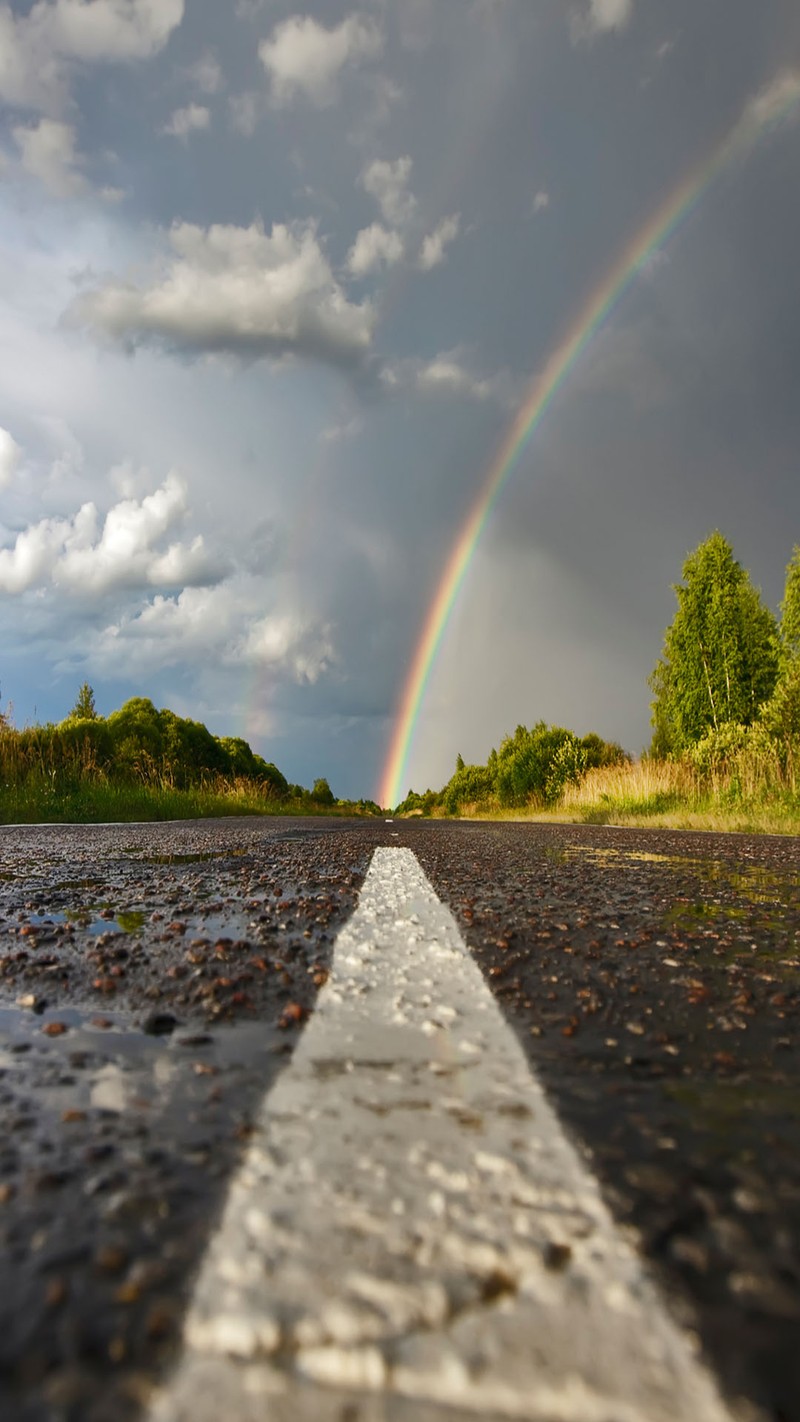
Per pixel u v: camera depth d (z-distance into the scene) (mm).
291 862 5223
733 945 2561
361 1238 822
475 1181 960
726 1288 752
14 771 15289
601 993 1939
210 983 1965
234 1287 734
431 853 6113
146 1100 1219
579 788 22266
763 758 14398
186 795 18766
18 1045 1504
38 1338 669
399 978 2041
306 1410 587
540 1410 592
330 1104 1206
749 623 20141
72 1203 892
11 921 2912
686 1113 1210
